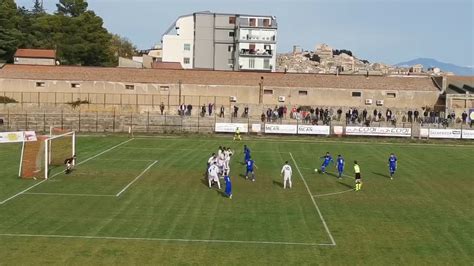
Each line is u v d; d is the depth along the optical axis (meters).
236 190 47.84
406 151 74.88
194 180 51.59
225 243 32.75
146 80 101.62
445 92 102.19
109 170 55.81
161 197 44.34
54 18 156.75
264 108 96.38
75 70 103.12
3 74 100.38
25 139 52.75
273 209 41.34
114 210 39.91
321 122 91.69
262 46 167.50
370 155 70.69
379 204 43.81
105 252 30.75
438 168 61.28
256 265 29.28
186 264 29.22
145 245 32.06
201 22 172.12
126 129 90.19
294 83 103.50
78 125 89.88
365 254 31.33
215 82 102.31
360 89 102.94
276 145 78.31
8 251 30.67
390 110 95.75
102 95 100.94
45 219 37.16
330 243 33.12
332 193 47.62
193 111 97.88
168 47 176.38
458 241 34.09
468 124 91.12
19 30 144.88
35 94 100.00
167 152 69.25
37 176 51.41
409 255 31.31
